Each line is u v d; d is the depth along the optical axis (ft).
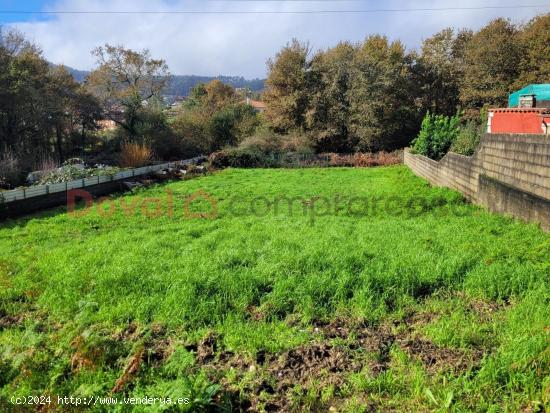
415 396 9.38
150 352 11.62
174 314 13.61
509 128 46.68
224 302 14.39
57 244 24.75
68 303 14.75
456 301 13.99
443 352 11.07
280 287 15.17
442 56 121.39
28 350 11.55
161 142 95.96
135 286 15.67
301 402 9.59
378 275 15.57
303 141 94.58
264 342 11.99
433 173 46.80
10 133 72.28
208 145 105.29
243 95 183.42
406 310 13.75
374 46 124.57
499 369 9.78
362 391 9.78
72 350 11.30
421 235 21.97
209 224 28.50
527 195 22.91
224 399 9.60
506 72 103.45
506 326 11.98
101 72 100.42
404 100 111.14
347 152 104.06
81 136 97.50
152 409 8.87
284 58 104.32
